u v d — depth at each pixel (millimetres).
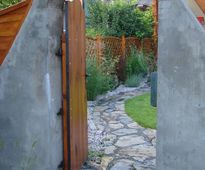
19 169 3799
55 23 3590
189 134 3182
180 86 3180
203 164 3127
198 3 3107
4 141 3816
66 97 3727
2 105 3771
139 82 11492
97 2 13031
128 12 13156
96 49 9797
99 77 9070
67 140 3787
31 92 3635
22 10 3574
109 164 4582
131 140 5656
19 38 3602
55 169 3686
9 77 3701
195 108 3119
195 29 3043
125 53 11953
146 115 7289
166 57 3229
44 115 3607
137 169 4395
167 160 3346
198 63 3057
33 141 3695
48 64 3518
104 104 8672
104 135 5965
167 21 3184
